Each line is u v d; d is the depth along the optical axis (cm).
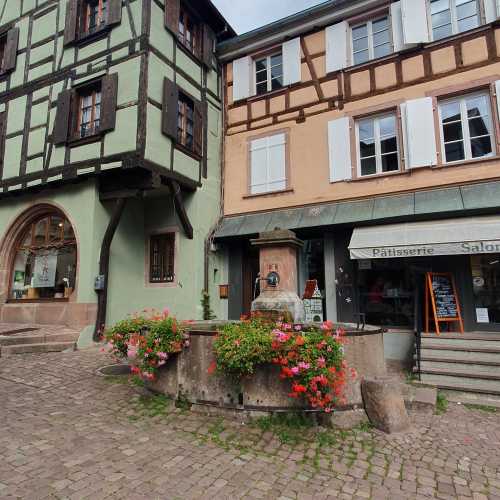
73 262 947
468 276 770
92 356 748
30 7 1098
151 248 1062
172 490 292
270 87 1106
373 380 431
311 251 966
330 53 990
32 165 984
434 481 315
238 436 389
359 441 386
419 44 876
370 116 938
